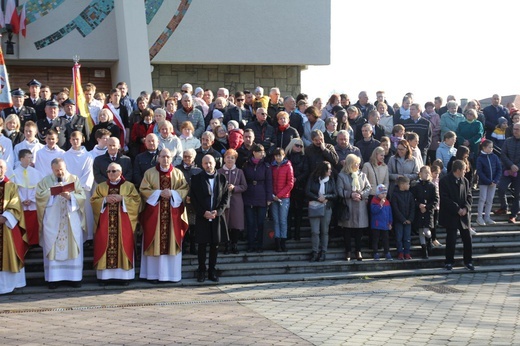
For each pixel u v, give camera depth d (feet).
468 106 55.42
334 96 52.75
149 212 39.24
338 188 43.70
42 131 43.04
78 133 40.52
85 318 31.68
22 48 63.77
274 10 68.80
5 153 39.75
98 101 48.14
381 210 43.86
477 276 42.83
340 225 44.06
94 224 38.91
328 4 69.82
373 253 44.50
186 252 42.80
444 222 43.80
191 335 28.91
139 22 61.82
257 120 46.29
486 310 34.12
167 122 42.55
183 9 66.85
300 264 42.39
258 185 43.01
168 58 66.74
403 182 44.06
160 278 39.09
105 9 65.77
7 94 43.42
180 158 42.47
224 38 67.87
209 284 39.45
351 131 48.55
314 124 48.21
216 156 42.91
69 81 68.13
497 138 56.59
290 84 71.26
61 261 37.63
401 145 45.62
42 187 37.83
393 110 55.01
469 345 28.04
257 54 68.64
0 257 36.37
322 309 33.99
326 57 69.87
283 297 36.58
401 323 31.40
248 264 42.11
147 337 28.55
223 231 39.63
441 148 50.85
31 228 38.42
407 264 44.01
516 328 30.63
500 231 50.14
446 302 35.78
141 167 40.73
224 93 50.83
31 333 29.04
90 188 40.57
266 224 43.21
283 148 46.32
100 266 38.09
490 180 49.83
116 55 66.03
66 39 64.90
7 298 35.78
